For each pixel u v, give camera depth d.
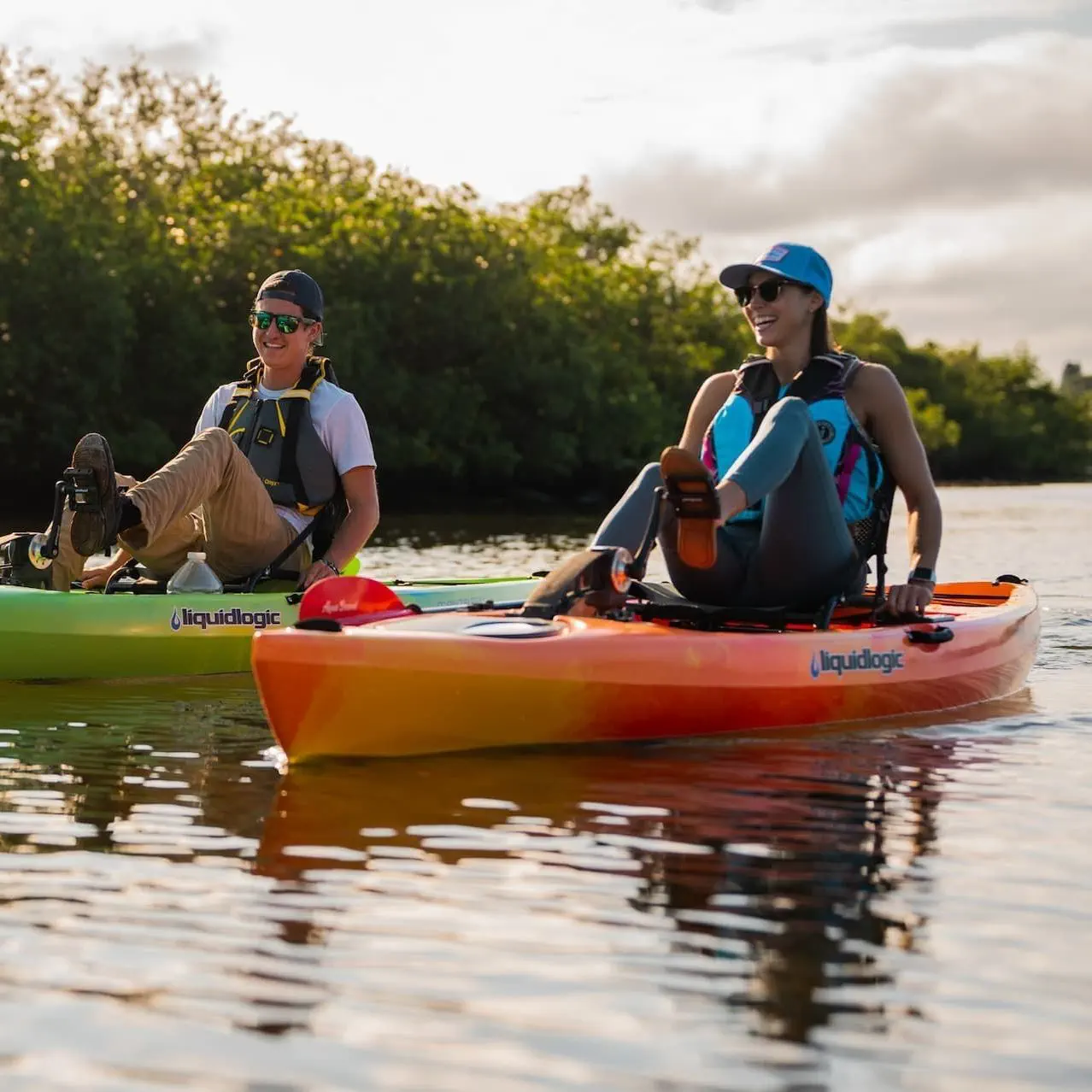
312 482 6.05
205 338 35.44
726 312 58.75
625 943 2.56
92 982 2.37
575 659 4.16
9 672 5.52
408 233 40.88
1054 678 5.92
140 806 3.52
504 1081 2.03
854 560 4.92
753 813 3.50
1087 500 37.56
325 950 2.52
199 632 5.79
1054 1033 2.21
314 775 3.88
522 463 42.31
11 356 31.94
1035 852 3.17
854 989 2.37
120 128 42.12
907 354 108.12
